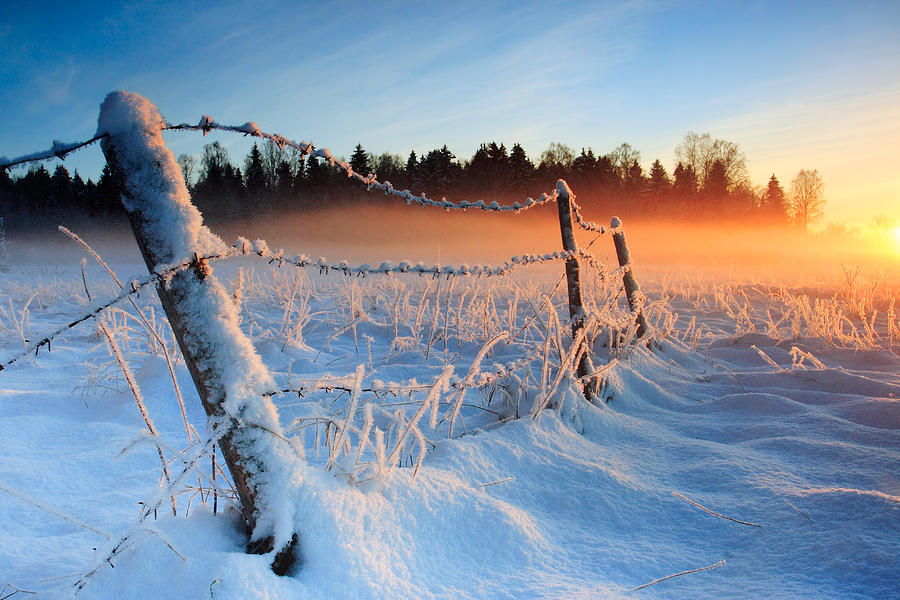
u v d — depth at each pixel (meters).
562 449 2.99
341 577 1.71
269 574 1.64
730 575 1.91
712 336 6.50
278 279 10.40
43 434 3.40
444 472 2.47
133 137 1.81
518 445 2.89
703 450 3.06
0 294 11.02
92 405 4.03
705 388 4.47
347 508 1.88
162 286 1.81
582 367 3.86
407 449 2.81
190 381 4.40
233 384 1.82
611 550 2.13
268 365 5.37
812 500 2.29
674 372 4.88
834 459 2.86
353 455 2.08
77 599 1.60
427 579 1.86
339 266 2.40
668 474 2.80
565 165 58.69
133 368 4.70
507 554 2.05
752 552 2.04
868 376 4.54
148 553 1.70
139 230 1.84
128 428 3.58
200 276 1.85
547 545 2.14
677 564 2.02
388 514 2.01
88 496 2.61
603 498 2.50
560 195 3.90
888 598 1.68
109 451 3.16
